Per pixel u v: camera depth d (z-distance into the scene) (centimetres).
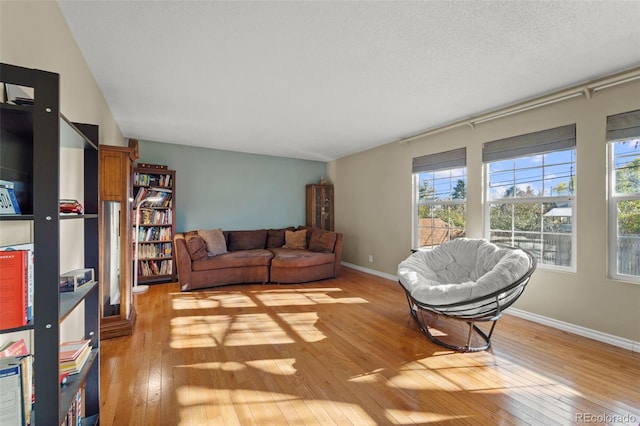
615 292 246
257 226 587
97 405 149
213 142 497
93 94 254
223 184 551
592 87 254
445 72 246
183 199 514
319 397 176
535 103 292
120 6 168
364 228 555
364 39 199
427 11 170
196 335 263
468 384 190
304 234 559
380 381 193
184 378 194
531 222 311
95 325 150
